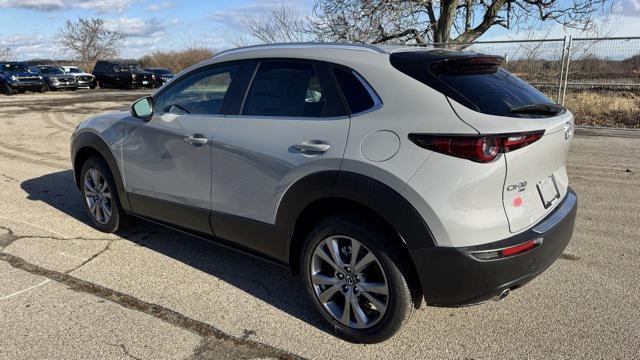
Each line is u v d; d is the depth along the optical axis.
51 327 3.16
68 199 6.02
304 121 3.12
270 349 2.96
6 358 2.84
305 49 3.34
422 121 2.69
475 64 3.06
